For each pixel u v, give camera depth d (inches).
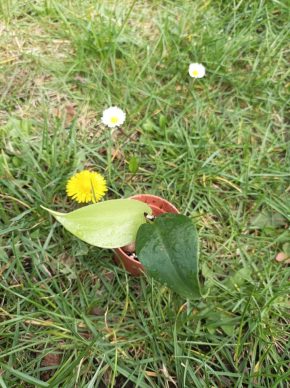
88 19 17.1
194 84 16.3
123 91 15.9
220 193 14.2
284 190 14.4
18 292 12.0
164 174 14.1
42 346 11.5
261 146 15.2
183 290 9.9
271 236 13.5
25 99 15.6
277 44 17.4
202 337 11.7
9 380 10.8
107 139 14.9
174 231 10.4
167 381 11.1
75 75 16.3
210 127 15.4
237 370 11.4
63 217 10.6
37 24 17.3
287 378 10.8
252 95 16.3
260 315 11.7
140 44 17.0
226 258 13.1
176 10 18.1
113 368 10.9
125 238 10.9
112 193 13.9
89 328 11.5
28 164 13.9
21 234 12.8
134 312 11.9
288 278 12.8
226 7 17.9
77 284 12.3
